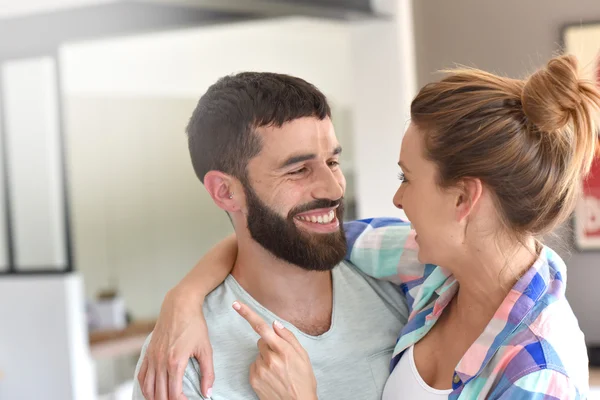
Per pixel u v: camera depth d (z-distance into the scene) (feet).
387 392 4.86
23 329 15.94
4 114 16.92
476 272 4.42
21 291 15.92
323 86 26.66
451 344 4.61
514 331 4.18
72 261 16.14
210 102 4.86
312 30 24.27
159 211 25.03
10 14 16.39
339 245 4.73
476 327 4.47
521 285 4.25
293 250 4.66
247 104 4.66
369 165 12.99
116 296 18.84
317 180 4.63
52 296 15.67
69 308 15.61
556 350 4.04
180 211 25.54
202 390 4.51
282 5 12.43
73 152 22.79
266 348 4.52
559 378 3.94
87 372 15.92
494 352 4.20
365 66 12.80
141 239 24.62
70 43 16.07
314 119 4.65
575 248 11.07
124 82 23.71
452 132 4.25
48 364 15.74
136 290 24.49
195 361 4.65
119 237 24.04
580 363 4.12
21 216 17.01
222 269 5.07
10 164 17.01
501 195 4.22
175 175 25.39
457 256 4.45
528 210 4.21
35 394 15.88
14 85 16.76
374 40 12.67
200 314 4.70
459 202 4.32
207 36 24.04
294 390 4.38
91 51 22.63
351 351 4.88
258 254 4.84
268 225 4.68
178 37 23.61
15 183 16.98
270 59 25.29
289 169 4.60
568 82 4.06
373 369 4.91
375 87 12.76
